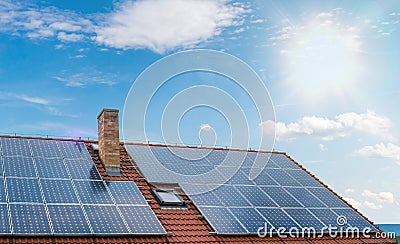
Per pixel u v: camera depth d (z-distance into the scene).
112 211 20.44
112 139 23.91
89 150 25.22
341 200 26.16
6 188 20.12
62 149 24.36
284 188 25.66
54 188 20.95
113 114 24.19
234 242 20.89
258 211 22.98
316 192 26.12
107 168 23.55
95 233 18.97
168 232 20.23
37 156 23.11
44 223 18.75
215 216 21.92
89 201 20.70
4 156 22.41
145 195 22.56
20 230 18.06
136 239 19.48
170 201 22.19
